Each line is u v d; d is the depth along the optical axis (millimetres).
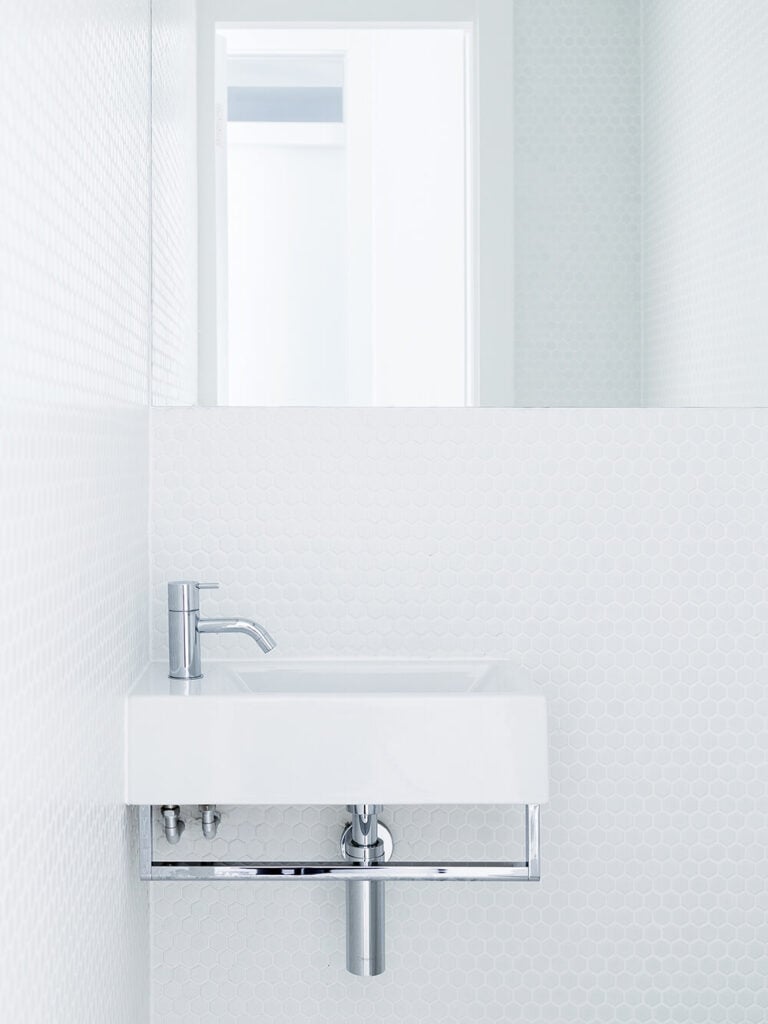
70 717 939
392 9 1531
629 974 1521
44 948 840
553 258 1536
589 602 1514
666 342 1543
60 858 896
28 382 800
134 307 1338
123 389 1242
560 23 1539
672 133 1548
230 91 1517
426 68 1531
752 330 1541
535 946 1520
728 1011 1522
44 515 850
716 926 1520
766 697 1515
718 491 1514
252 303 1513
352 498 1507
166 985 1504
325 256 1523
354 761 1203
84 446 1009
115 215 1188
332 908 1514
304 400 1513
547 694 1515
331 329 1520
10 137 747
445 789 1208
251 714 1204
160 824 1497
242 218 1515
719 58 1543
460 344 1525
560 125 1541
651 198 1549
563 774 1517
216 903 1504
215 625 1348
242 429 1499
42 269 841
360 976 1457
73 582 956
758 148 1541
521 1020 1523
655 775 1517
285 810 1502
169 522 1496
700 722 1516
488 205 1534
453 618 1510
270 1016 1512
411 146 1530
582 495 1514
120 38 1228
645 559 1515
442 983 1519
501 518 1511
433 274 1529
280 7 1522
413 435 1511
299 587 1503
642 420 1516
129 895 1269
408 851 1503
